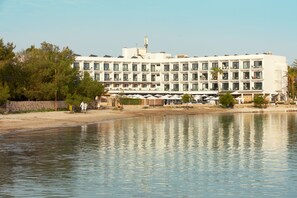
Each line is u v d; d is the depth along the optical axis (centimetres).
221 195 2217
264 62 16575
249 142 4472
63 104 10138
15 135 4991
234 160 3253
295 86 17600
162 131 5753
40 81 9519
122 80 17488
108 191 2281
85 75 11125
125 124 7081
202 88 17625
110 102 13562
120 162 3142
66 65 10081
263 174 2722
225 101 13538
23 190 2288
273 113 11869
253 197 2181
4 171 2775
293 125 6975
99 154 3528
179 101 16412
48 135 5031
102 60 17075
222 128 6334
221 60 17325
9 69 8625
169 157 3394
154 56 18725
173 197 2178
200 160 3253
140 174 2712
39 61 9712
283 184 2450
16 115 7912
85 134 5203
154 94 17638
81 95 10481
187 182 2498
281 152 3691
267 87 16662
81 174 2698
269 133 5522
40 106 9594
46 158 3300
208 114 11056
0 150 3700
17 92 8994
